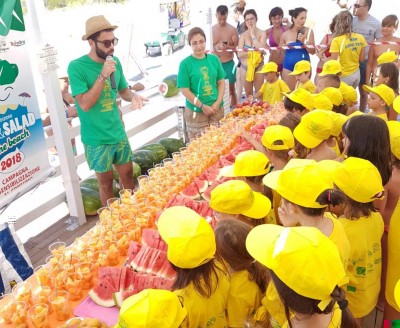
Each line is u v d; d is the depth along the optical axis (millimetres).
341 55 8000
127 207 3658
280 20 9500
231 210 2930
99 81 4664
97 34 4641
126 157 5457
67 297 2637
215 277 2297
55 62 5078
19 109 4543
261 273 2525
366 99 8828
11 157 4469
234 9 11242
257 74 9594
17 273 3695
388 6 15531
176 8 15922
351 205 2768
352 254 2789
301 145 4070
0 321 2543
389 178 3279
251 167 3459
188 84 6496
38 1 5680
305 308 1783
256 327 2525
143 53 16188
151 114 8547
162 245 3061
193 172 4398
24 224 5234
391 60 7078
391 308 3248
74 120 8086
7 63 4328
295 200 2508
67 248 3168
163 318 1838
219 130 5738
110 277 2721
